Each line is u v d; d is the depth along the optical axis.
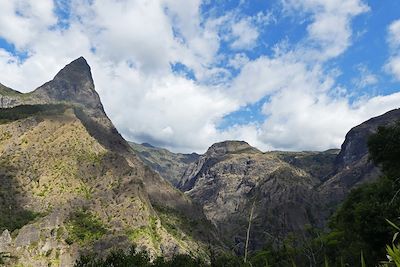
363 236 35.22
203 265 83.00
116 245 153.75
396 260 3.74
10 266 117.75
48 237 141.62
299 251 42.19
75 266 77.00
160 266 79.69
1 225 139.88
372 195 44.84
